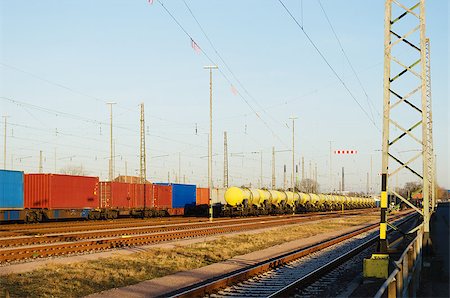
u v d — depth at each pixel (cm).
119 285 1597
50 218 4481
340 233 4103
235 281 1600
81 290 1485
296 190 9319
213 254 2417
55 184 4541
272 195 7394
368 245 2944
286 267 1988
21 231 3300
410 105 1794
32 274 1700
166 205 6444
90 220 5294
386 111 1755
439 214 3847
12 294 1391
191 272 1884
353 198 12244
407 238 3088
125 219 5678
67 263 1952
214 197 7156
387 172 1764
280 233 3869
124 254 2292
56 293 1433
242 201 6475
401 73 1764
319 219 6372
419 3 1748
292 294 1431
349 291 1505
